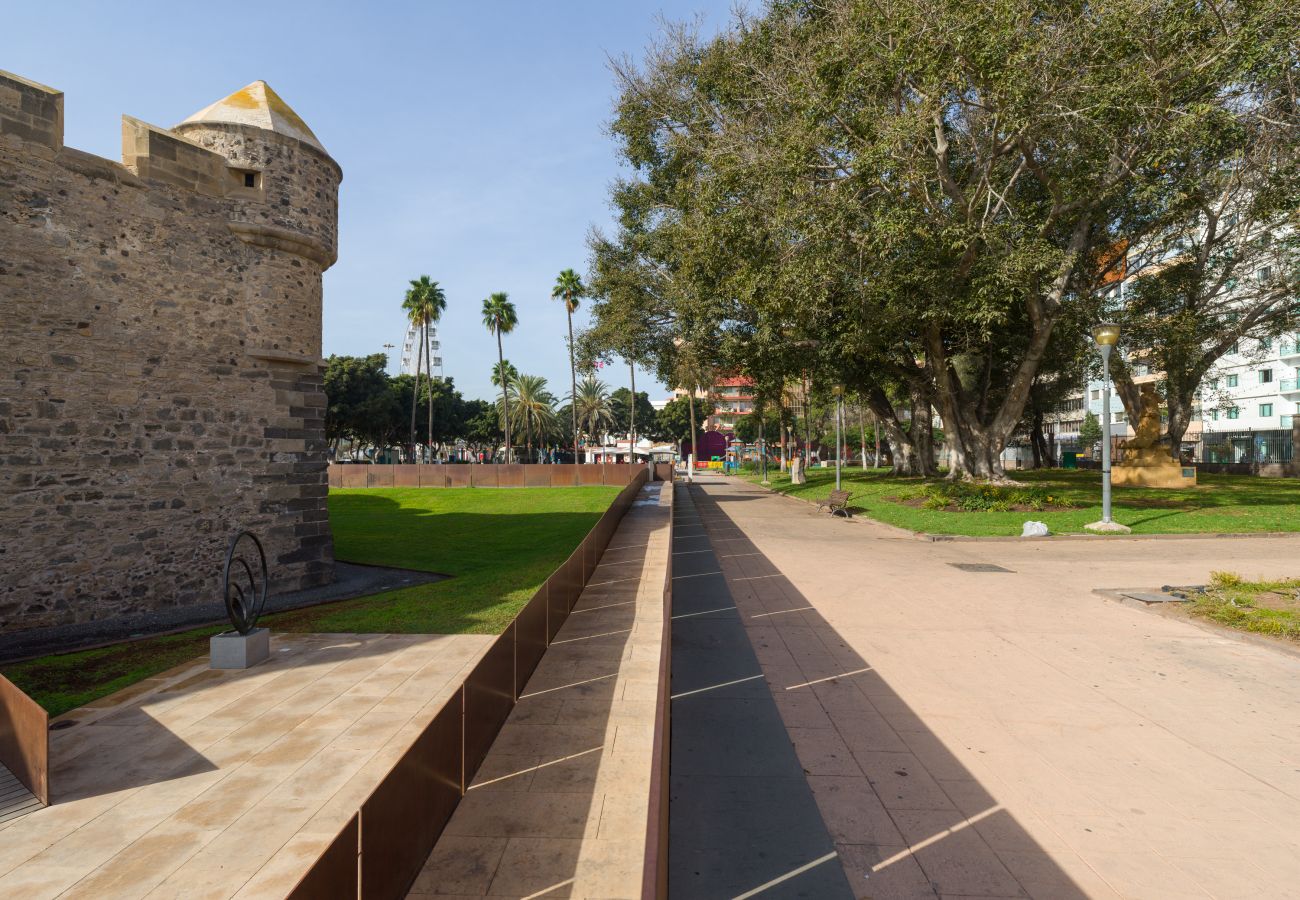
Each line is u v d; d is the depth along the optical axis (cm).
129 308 1162
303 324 1430
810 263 1944
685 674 724
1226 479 3016
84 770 523
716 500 3316
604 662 758
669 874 377
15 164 1030
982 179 1966
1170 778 488
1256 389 5038
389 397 6731
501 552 1750
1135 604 999
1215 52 1675
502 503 2995
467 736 472
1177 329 2370
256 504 1334
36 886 378
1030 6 1711
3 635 1010
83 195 1107
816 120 1909
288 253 1398
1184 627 895
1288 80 1755
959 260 2038
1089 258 2520
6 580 1017
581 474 3834
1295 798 458
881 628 900
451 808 430
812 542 1747
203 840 423
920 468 3497
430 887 353
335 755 545
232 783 498
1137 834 418
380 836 316
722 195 2177
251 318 1338
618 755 520
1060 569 1311
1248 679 691
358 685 714
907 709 623
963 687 678
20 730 505
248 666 781
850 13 1909
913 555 1514
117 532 1141
